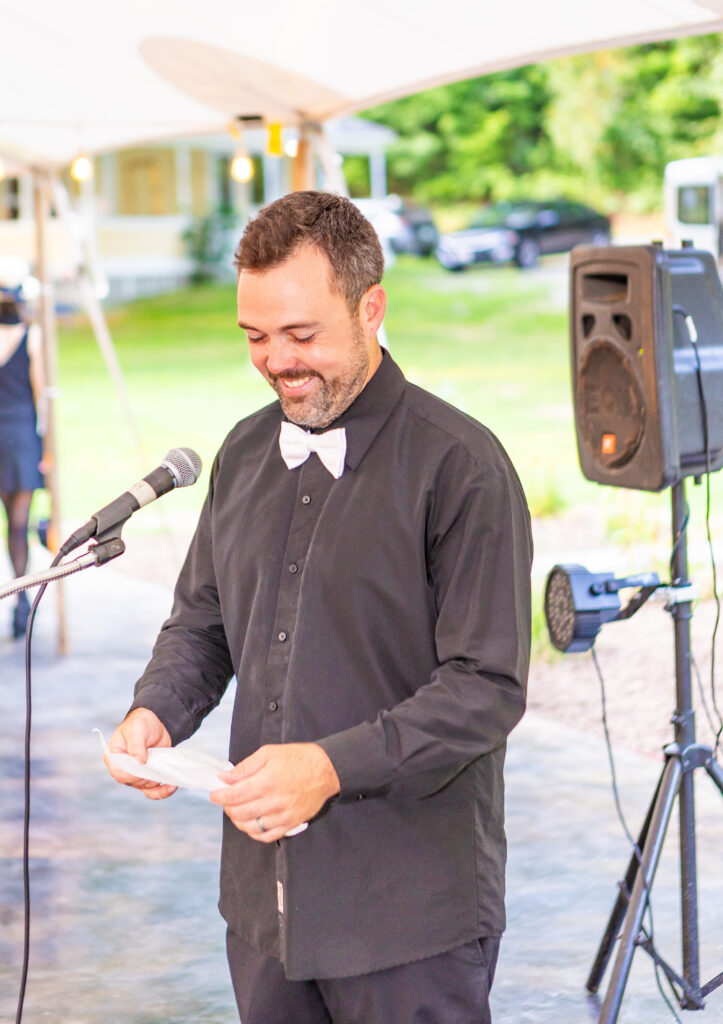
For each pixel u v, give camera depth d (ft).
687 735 10.08
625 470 9.84
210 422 50.78
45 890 13.75
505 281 83.51
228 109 18.21
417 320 74.02
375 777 6.01
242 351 70.95
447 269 87.40
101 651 23.20
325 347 6.18
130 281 91.40
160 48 15.94
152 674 7.20
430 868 6.62
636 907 9.91
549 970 11.71
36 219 22.89
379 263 6.35
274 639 6.75
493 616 6.26
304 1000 7.00
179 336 77.25
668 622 23.09
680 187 42.06
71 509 37.96
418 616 6.49
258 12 13.96
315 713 6.56
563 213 85.81
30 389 22.65
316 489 6.72
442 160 96.99
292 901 6.54
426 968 6.61
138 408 54.80
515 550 6.37
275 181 90.84
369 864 6.57
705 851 14.14
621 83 82.53
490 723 6.18
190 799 16.48
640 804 15.62
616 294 10.00
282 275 6.06
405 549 6.44
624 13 11.98
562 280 82.69
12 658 22.76
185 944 12.54
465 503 6.34
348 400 6.48
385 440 6.59
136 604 27.04
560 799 15.83
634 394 9.64
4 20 15.89
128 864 14.42
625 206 85.87
